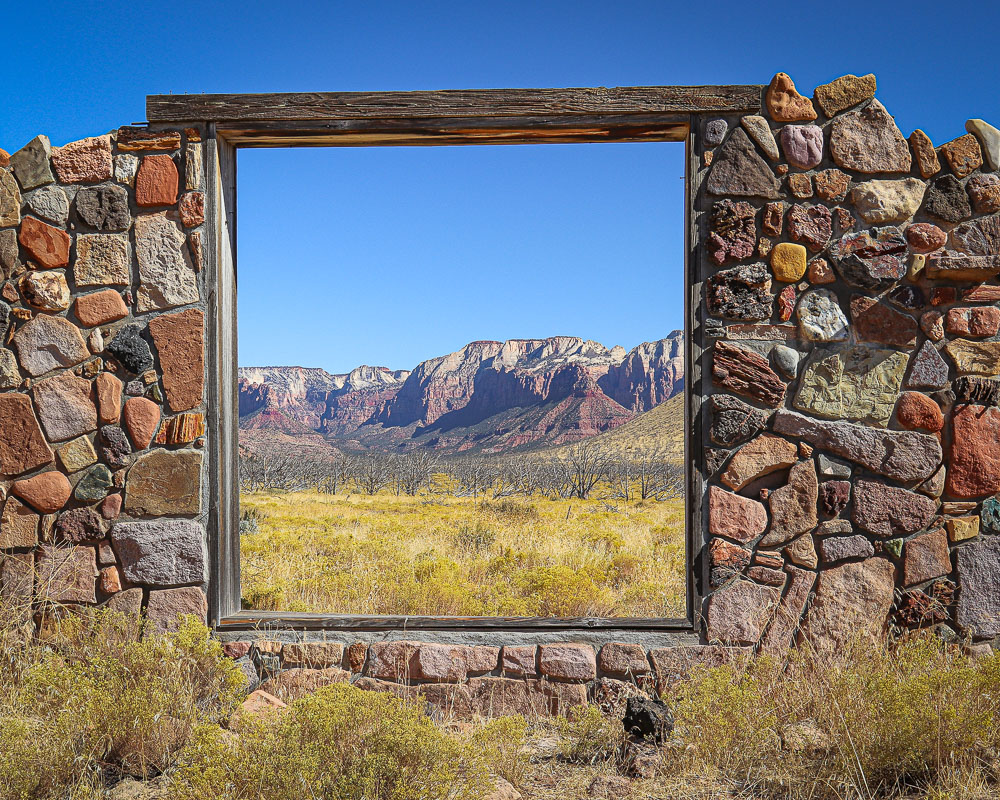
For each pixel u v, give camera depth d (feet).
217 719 10.90
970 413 12.46
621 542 38.81
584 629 12.50
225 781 7.61
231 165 13.75
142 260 12.94
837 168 12.69
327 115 12.94
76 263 12.97
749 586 12.43
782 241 12.67
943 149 12.69
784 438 12.55
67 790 8.77
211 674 11.43
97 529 12.76
